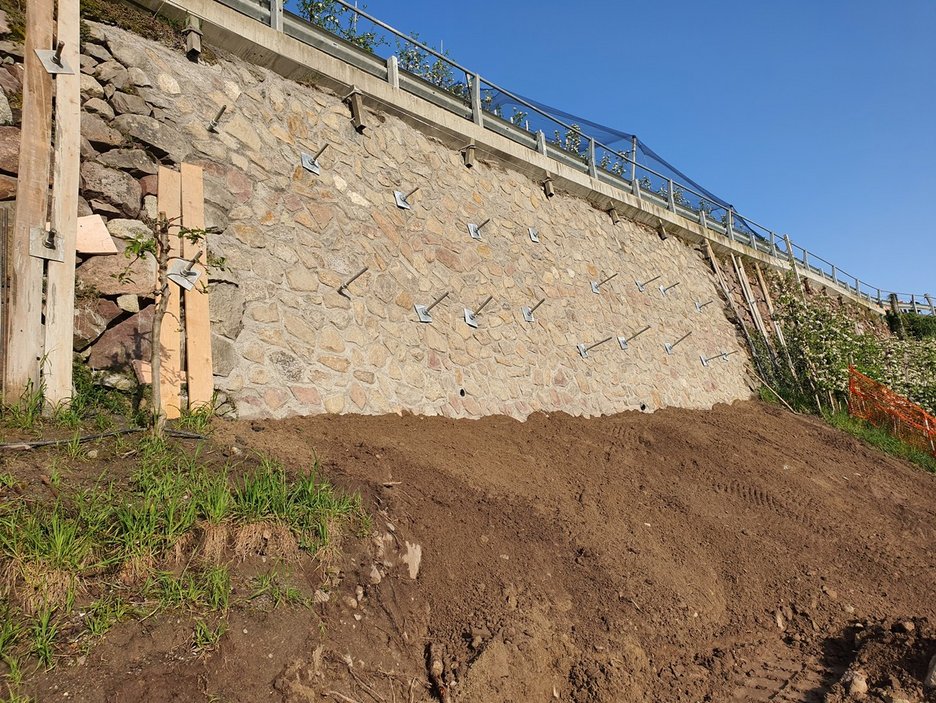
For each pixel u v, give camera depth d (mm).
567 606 4824
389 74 8875
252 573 3688
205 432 5023
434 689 3746
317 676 3385
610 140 14273
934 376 16547
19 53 5188
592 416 9680
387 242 7805
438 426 7023
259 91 7117
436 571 4473
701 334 13805
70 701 2721
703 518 7117
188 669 3053
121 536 3463
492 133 10219
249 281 6199
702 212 16328
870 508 9336
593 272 11438
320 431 5789
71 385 4746
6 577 3025
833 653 5488
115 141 5590
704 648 5121
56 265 4859
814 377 15234
